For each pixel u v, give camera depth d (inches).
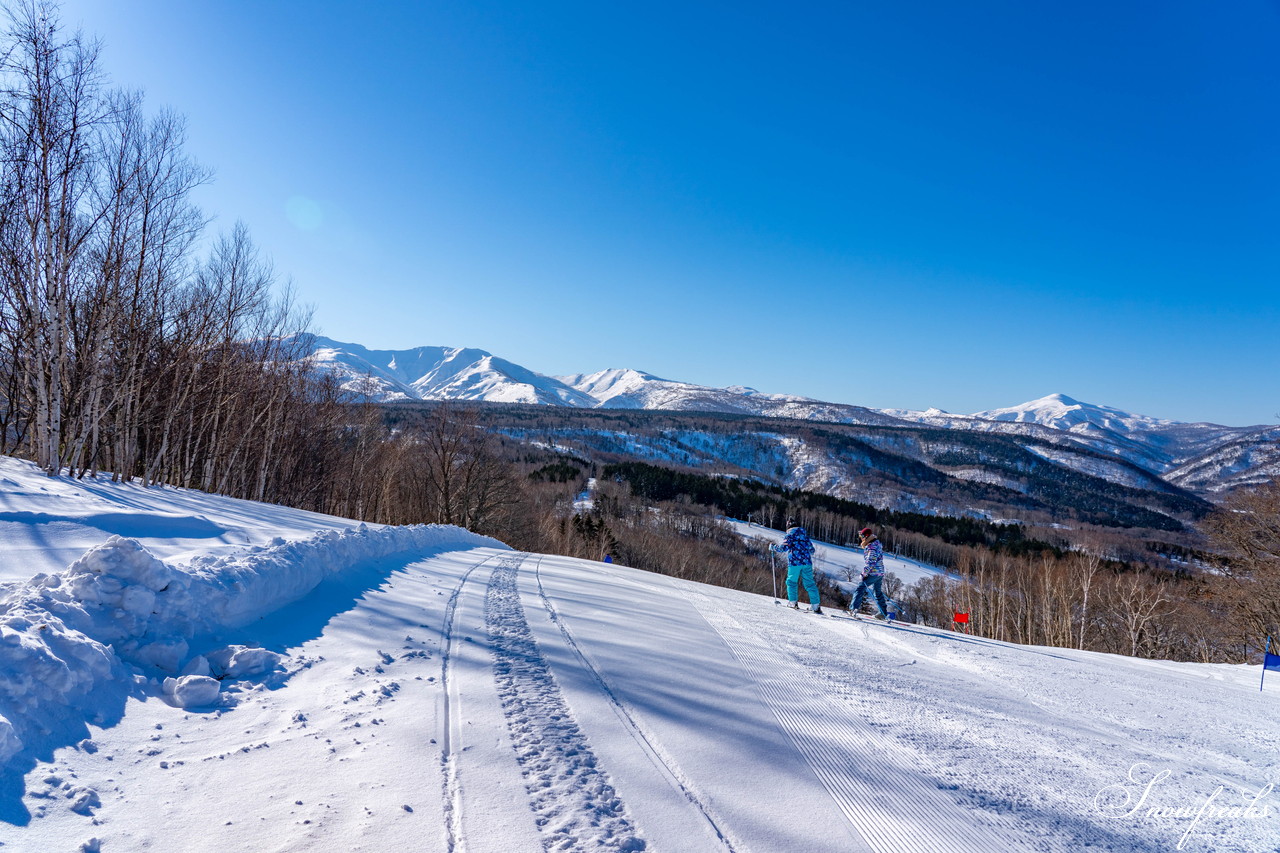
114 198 509.0
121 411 590.9
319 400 1169.4
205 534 299.9
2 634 116.1
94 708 125.3
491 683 171.3
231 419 794.2
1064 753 170.4
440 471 1454.2
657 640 242.2
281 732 133.5
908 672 248.1
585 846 98.0
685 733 149.8
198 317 680.4
